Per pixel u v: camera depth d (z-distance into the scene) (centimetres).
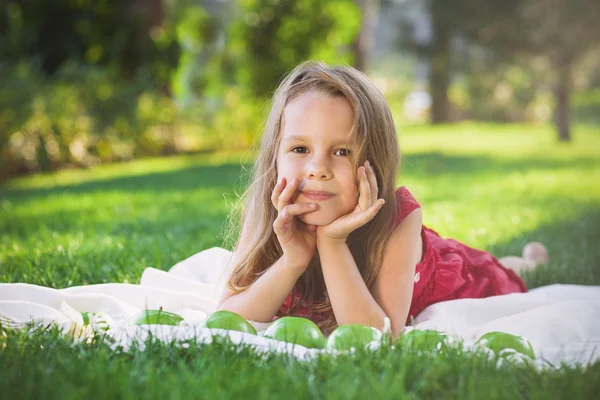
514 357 224
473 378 203
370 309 262
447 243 367
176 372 208
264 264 291
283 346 231
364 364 206
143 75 1514
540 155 1678
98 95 1396
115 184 1059
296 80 278
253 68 1703
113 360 216
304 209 257
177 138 1683
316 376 204
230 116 1761
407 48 2759
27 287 301
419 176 1188
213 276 380
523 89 2930
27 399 192
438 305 324
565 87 2109
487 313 319
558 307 295
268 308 275
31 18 1478
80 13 1509
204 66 1798
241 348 225
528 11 1998
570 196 913
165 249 461
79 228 594
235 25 1723
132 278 383
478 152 1769
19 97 1227
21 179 1208
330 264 264
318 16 1694
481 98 3153
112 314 302
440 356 219
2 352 229
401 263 279
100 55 1550
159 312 256
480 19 2025
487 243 546
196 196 878
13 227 620
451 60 2767
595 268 458
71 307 301
